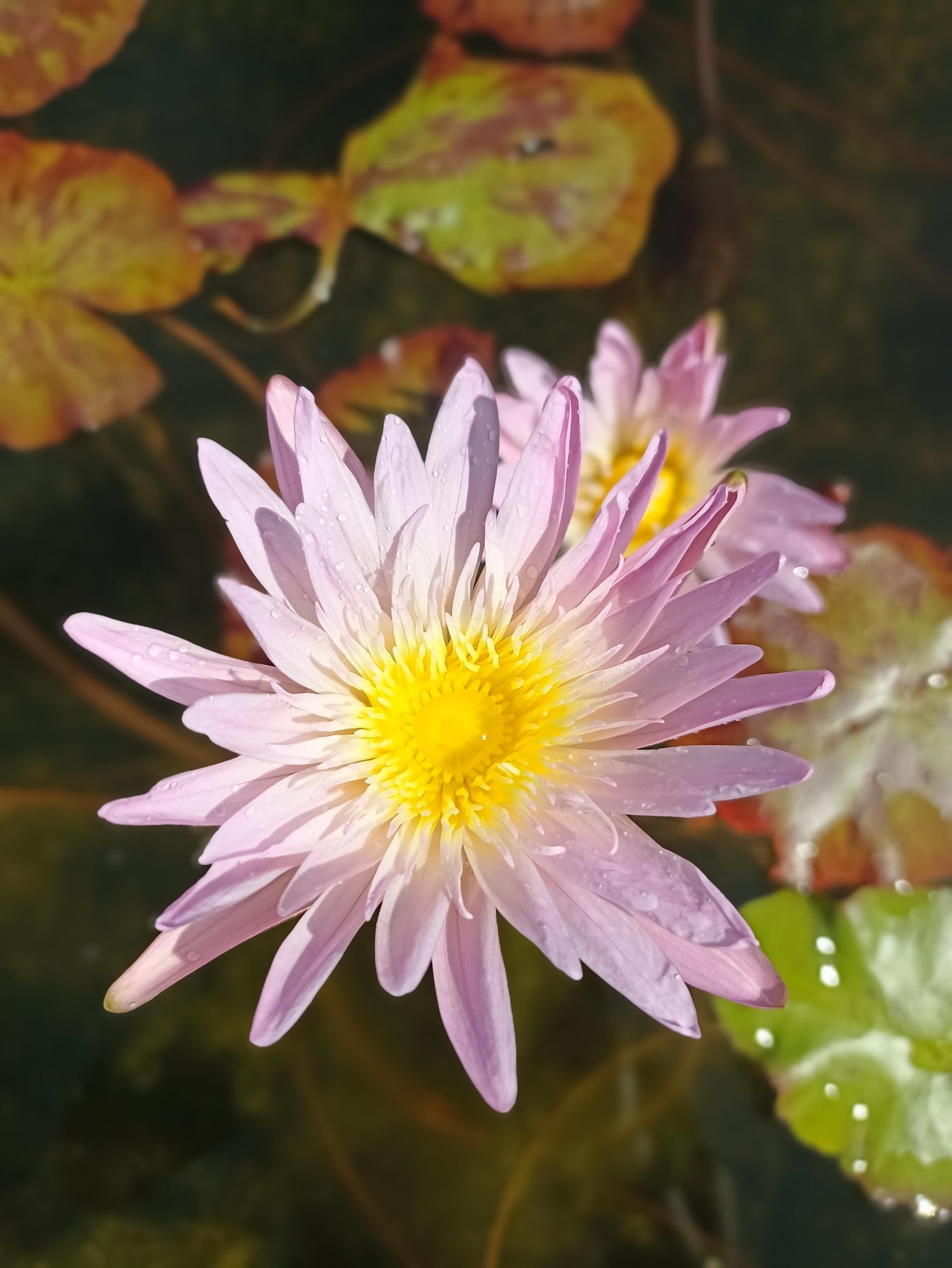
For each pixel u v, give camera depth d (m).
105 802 0.66
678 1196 0.64
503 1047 0.60
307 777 0.62
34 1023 0.65
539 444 0.63
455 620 0.63
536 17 0.72
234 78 0.71
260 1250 0.63
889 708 0.65
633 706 0.62
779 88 0.72
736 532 0.66
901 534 0.67
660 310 0.70
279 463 0.63
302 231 0.70
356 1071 0.65
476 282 0.70
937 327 0.70
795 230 0.71
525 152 0.70
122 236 0.68
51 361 0.68
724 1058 0.65
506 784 0.63
